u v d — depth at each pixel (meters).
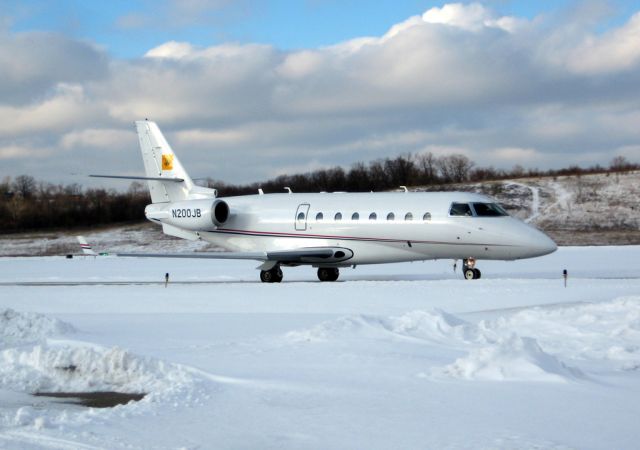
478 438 7.46
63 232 82.88
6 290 28.25
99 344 13.90
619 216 72.31
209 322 17.50
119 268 46.53
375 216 29.62
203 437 7.79
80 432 8.02
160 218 33.81
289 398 9.37
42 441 7.72
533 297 20.95
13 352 12.38
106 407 9.65
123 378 11.04
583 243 62.84
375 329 14.13
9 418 8.79
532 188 84.25
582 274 32.25
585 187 82.12
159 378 10.87
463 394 9.31
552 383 9.80
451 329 14.02
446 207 28.38
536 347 10.77
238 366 11.37
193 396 9.51
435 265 43.12
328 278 32.09
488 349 10.74
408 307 19.83
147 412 8.79
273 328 16.16
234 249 33.56
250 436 7.79
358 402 9.07
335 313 19.03
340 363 11.39
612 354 11.73
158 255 29.34
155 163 35.00
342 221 30.31
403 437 7.59
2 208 89.50
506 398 9.06
